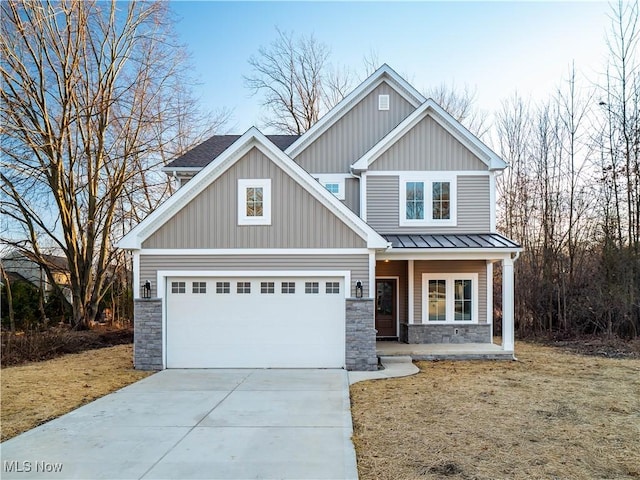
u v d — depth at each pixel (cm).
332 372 1052
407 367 1115
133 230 1095
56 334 1414
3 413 737
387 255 1211
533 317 1850
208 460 538
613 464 522
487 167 1370
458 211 1364
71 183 1848
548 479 482
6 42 1648
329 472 502
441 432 630
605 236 1681
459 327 1381
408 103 1488
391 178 1368
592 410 738
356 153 1470
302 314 1108
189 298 1111
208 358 1107
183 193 1103
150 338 1098
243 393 859
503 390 874
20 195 1809
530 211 2102
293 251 1102
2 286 1986
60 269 1947
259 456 549
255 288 1112
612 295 1568
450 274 1391
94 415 721
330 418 698
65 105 1769
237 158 1112
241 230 1109
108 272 2239
